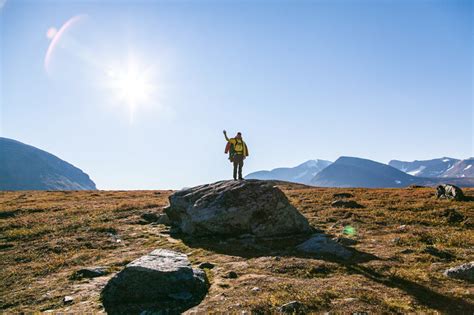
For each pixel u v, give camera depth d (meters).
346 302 11.24
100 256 18.97
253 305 11.11
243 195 22.83
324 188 59.78
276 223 21.95
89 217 30.36
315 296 11.66
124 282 12.57
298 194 45.25
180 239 22.48
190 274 13.23
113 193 63.59
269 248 19.09
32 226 27.70
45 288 14.30
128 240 22.66
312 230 23.22
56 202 46.66
